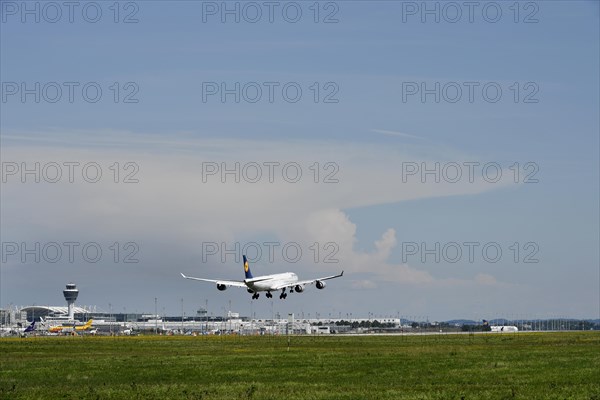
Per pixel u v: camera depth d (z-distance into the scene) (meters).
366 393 94.12
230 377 118.38
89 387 104.50
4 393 97.81
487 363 143.62
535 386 102.12
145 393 96.56
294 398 90.00
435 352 183.25
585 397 90.06
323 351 190.38
